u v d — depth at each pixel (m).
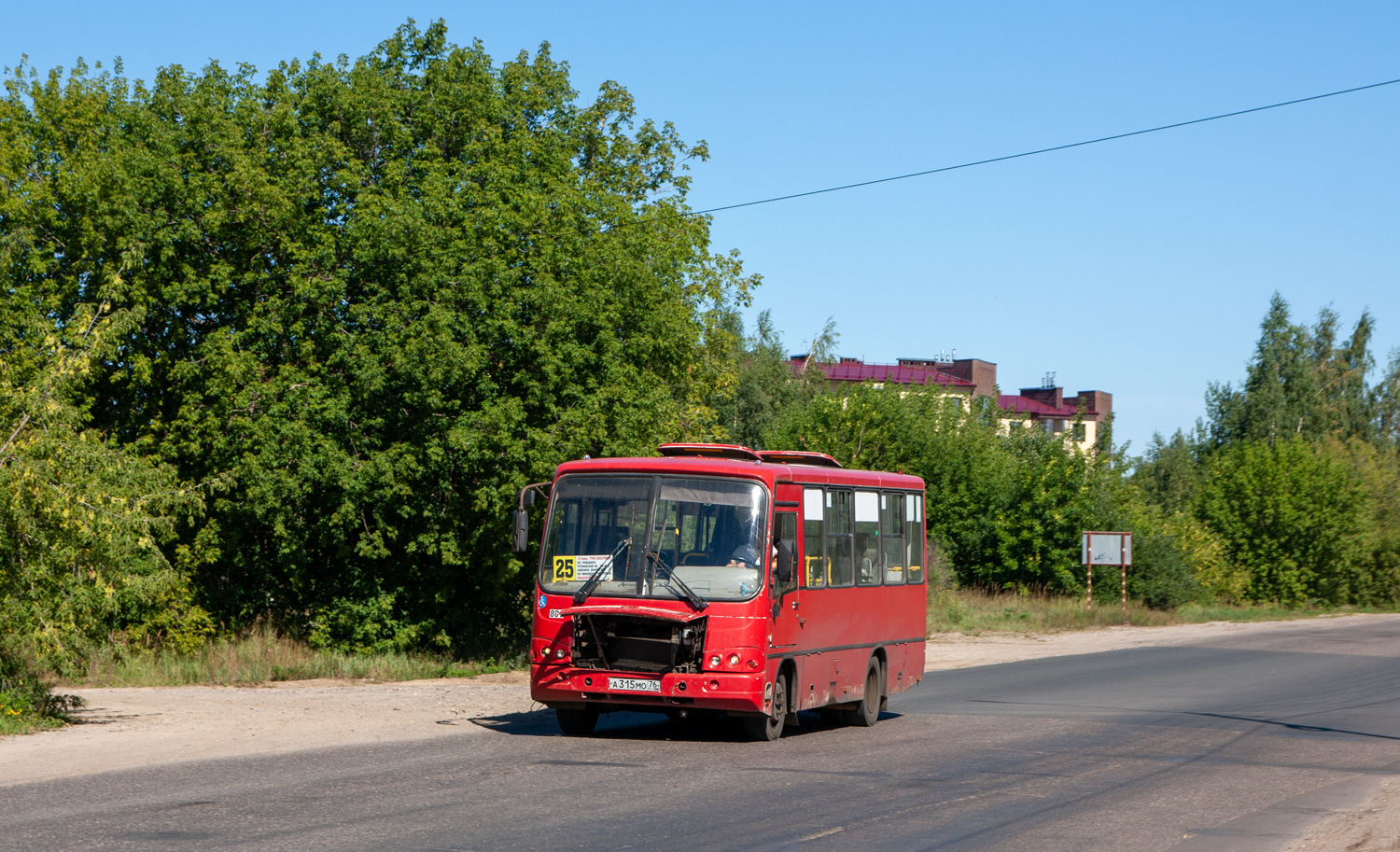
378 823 9.04
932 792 11.14
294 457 24.92
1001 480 52.56
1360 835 9.48
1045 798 10.98
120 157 25.50
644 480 14.47
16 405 14.48
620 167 39.66
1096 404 117.94
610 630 13.98
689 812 9.87
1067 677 25.23
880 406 55.09
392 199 26.12
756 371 75.06
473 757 12.80
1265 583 60.16
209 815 9.24
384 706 18.03
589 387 26.20
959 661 30.03
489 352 26.11
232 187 26.05
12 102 26.45
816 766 12.66
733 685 13.70
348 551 26.55
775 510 14.34
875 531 17.59
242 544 27.34
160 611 24.38
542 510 25.33
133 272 25.53
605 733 15.23
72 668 14.60
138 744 13.38
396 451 25.41
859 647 16.72
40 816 9.14
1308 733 16.44
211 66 28.11
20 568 14.03
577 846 8.43
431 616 27.98
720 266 44.62
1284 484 60.28
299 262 26.31
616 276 27.12
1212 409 94.56
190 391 26.16
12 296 23.95
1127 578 51.09
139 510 14.95
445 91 29.25
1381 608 61.91
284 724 15.45
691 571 14.02
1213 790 11.62
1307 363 92.38
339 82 28.28
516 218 26.05
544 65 32.59
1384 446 89.75
